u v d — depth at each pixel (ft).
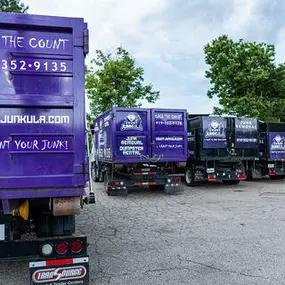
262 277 13.74
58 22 11.95
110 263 15.57
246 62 79.82
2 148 11.49
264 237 19.72
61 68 12.01
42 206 13.23
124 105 81.25
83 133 12.07
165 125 37.24
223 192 40.45
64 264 11.94
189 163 46.98
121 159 35.86
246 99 79.30
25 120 11.68
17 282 13.44
